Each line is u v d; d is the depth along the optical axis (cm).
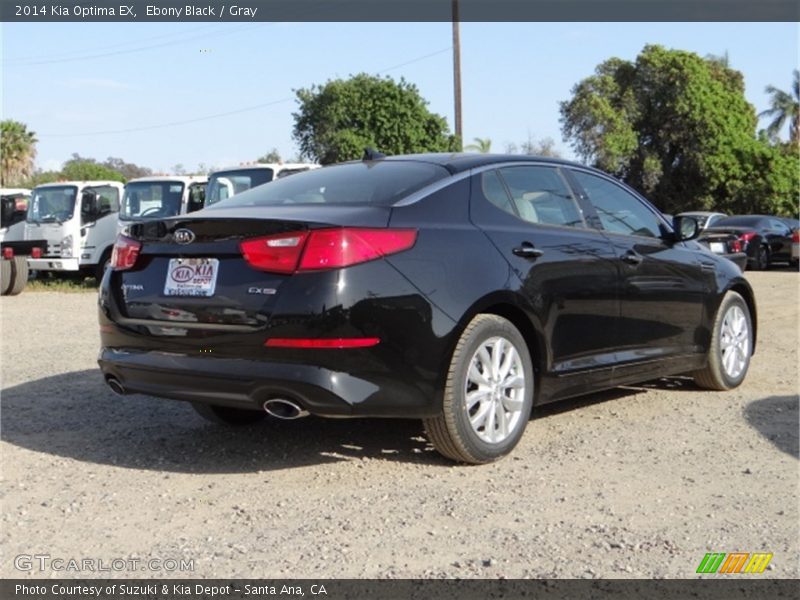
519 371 507
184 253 471
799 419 598
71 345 970
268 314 440
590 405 643
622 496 445
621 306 578
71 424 597
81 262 1938
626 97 4456
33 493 457
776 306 1292
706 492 452
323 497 447
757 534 396
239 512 427
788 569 359
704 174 4334
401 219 468
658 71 4403
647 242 621
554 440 548
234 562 368
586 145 4428
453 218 493
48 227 1934
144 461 512
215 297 457
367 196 489
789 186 4266
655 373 621
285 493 454
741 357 704
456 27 2828
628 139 4359
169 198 1888
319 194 505
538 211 548
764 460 505
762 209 4316
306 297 436
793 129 6172
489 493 450
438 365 463
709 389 693
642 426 582
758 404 643
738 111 4441
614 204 615
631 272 588
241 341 445
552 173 576
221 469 495
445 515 419
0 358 874
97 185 1973
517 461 505
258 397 448
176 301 470
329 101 3109
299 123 3203
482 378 488
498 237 506
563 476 477
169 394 478
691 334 648
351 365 439
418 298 456
